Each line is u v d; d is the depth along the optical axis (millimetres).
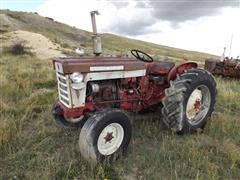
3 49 19953
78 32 81000
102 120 3564
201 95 4816
